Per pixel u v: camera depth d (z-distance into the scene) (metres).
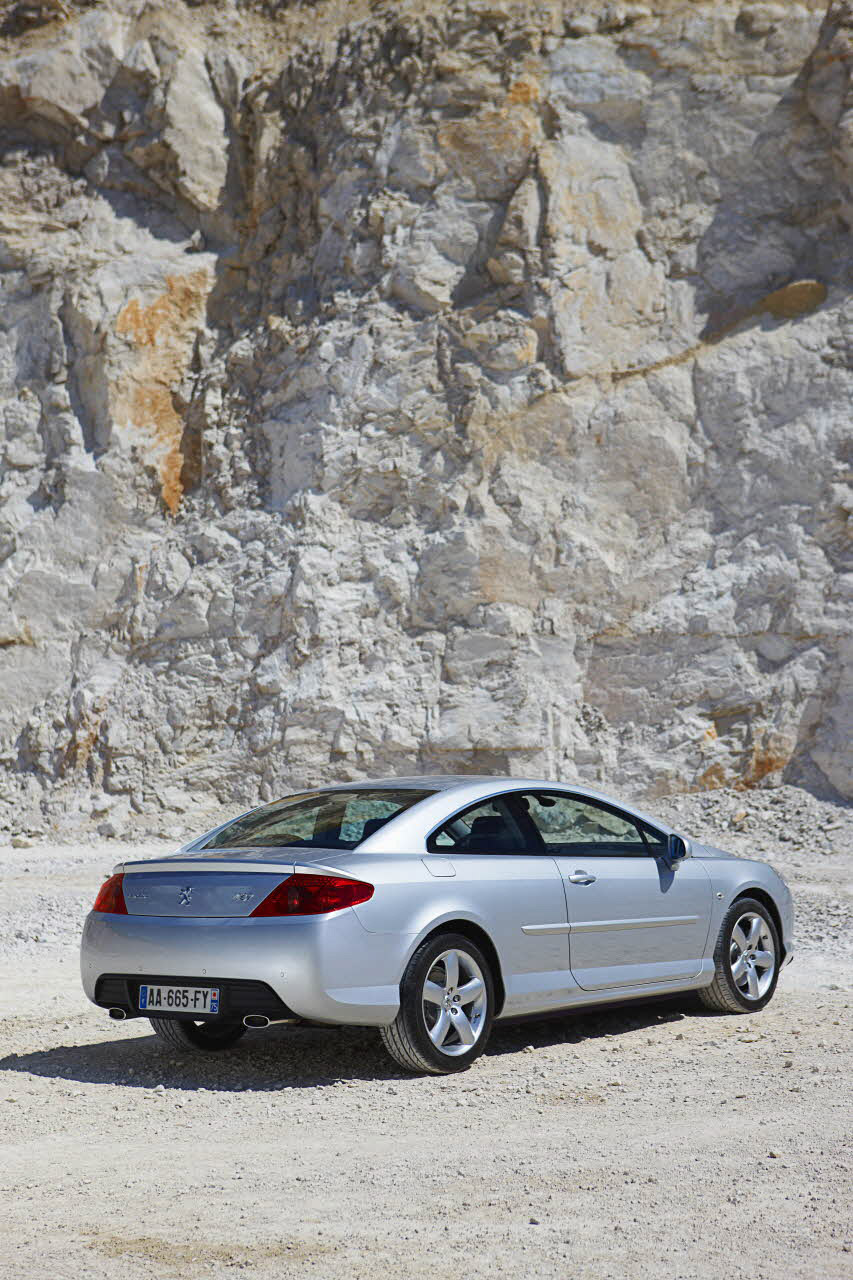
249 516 24.12
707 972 7.34
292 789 21.91
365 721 21.95
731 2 25.05
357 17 27.28
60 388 25.70
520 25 25.41
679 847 7.09
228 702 22.84
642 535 22.86
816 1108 5.21
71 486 25.06
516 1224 3.81
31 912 13.02
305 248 26.02
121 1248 3.64
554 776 21.50
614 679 22.14
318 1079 5.98
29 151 27.27
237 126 27.11
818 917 11.91
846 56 23.97
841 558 21.81
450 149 25.00
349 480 23.66
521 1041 6.82
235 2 27.70
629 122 24.89
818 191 24.20
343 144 25.78
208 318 26.27
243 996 5.70
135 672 23.42
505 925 6.23
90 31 27.25
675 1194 4.09
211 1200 4.11
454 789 6.55
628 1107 5.30
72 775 22.81
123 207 27.06
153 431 25.39
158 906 5.98
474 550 22.70
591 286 23.89
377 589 22.94
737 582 22.08
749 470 22.69
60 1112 5.39
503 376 23.59
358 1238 3.71
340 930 5.64
